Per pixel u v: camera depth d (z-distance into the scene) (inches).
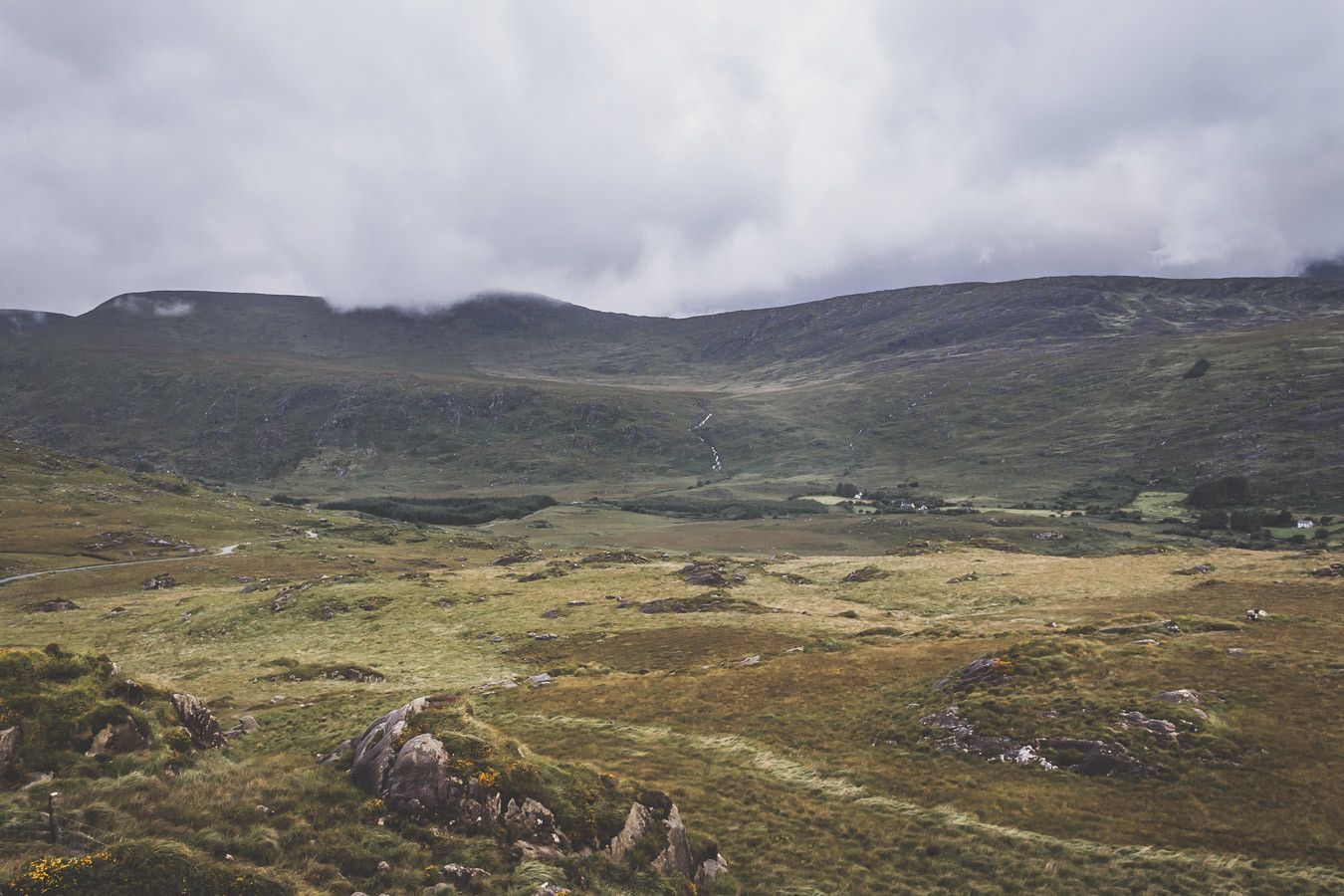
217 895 607.8
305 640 3427.7
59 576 5826.8
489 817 823.1
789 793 1254.3
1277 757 1188.5
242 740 1674.5
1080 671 1612.9
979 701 1537.9
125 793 736.3
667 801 958.4
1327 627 1942.7
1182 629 1998.0
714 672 2124.8
